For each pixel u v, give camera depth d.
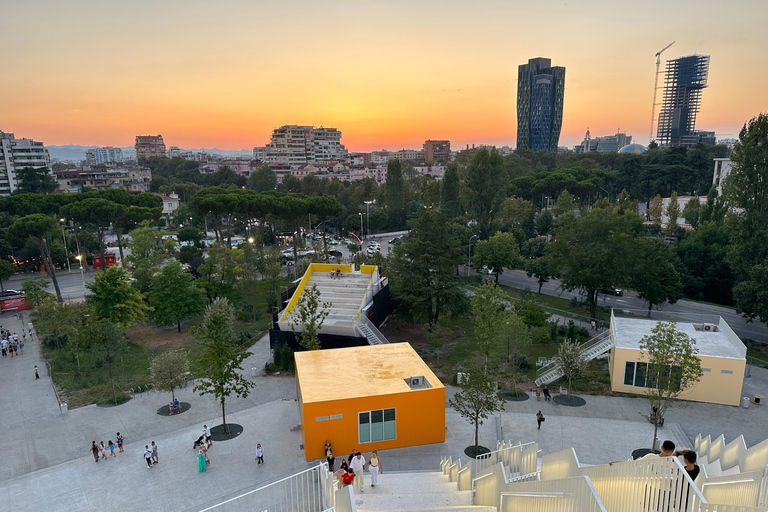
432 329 46.88
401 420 27.67
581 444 27.73
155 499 23.14
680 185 132.38
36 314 59.78
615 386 35.19
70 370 42.03
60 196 82.56
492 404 26.44
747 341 45.22
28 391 37.38
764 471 11.45
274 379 38.25
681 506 8.66
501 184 92.94
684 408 32.34
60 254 85.19
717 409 32.16
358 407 26.83
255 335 49.34
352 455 22.00
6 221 89.06
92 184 155.62
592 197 136.00
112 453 27.42
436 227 47.81
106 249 95.12
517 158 162.50
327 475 14.98
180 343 48.88
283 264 82.75
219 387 29.39
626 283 53.81
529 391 35.44
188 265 72.94
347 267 51.88
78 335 42.75
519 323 37.16
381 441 27.62
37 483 24.73
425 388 28.14
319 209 89.00
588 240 53.06
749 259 52.00
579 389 35.56
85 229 100.69
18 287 74.56
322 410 26.34
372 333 40.19
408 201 132.25
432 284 46.47
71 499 23.31
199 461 25.42
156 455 26.31
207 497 23.16
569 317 54.72
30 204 78.00
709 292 65.56
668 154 136.38
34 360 44.84
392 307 53.62
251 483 24.30
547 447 27.45
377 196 133.62
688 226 93.50
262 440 28.83
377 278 50.59
